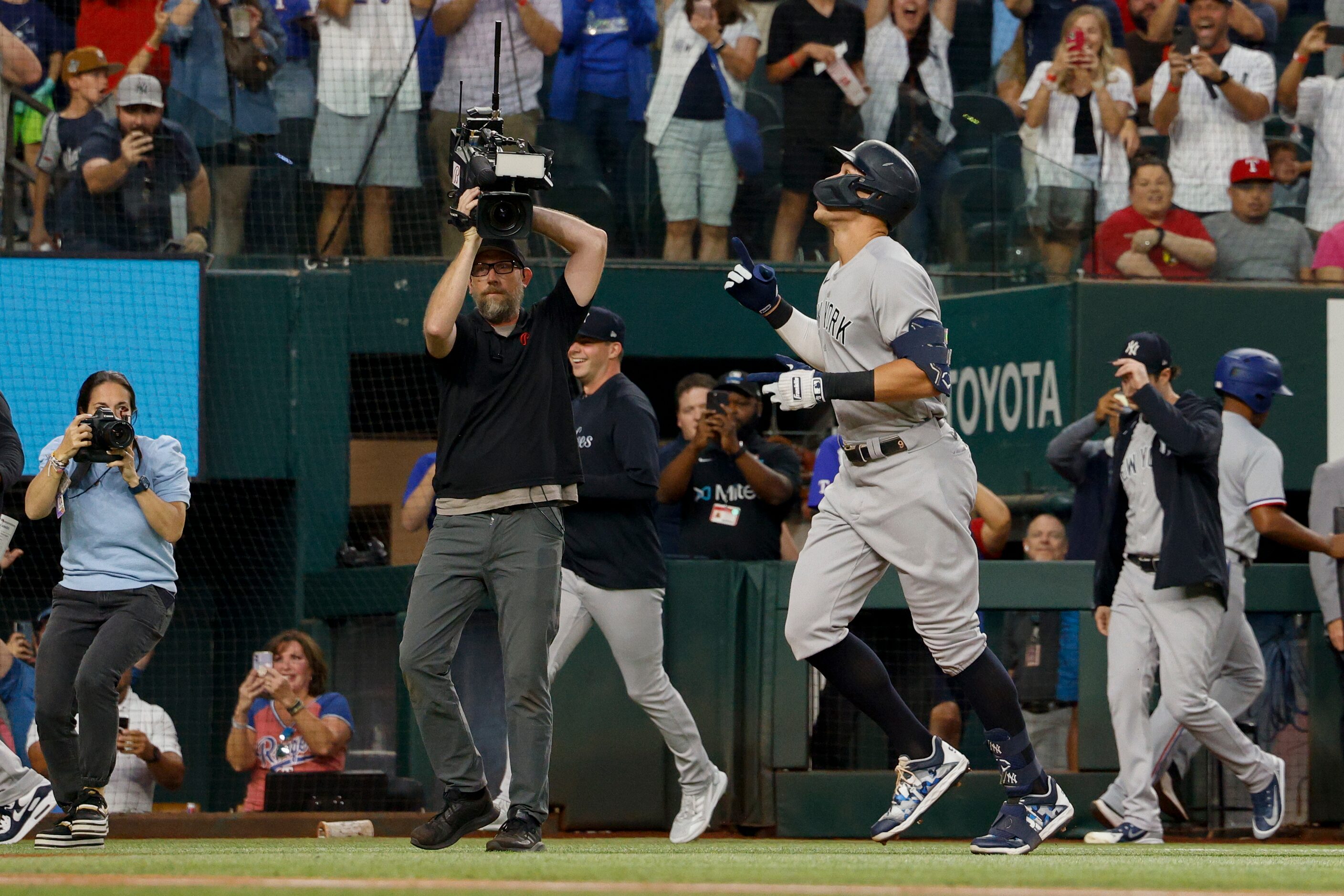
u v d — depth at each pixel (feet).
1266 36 108.78
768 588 78.48
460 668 78.74
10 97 97.14
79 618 56.39
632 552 68.85
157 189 98.68
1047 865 46.80
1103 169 106.42
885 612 77.51
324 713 83.15
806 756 77.46
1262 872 43.37
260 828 75.72
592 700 77.66
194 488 101.24
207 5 100.12
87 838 55.77
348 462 100.89
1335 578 77.56
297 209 101.45
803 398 48.60
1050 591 78.74
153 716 84.43
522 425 51.96
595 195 103.91
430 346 51.06
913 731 53.62
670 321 105.19
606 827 77.41
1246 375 77.30
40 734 56.80
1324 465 80.69
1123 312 99.86
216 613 100.68
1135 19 108.88
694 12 104.17
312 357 100.22
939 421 51.39
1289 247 105.70
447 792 53.67
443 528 52.39
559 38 102.06
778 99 105.29
